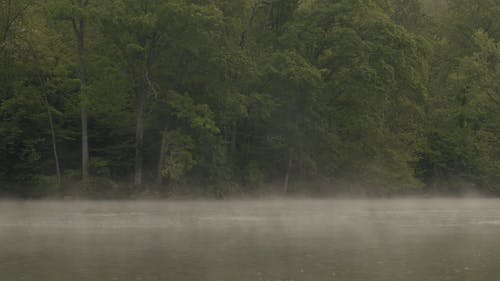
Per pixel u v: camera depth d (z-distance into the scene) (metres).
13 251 23.39
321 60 64.12
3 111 56.59
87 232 29.73
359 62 61.50
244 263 21.05
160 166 58.12
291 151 62.31
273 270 19.91
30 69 56.97
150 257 22.14
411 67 62.69
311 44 62.75
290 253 23.16
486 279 18.78
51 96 59.03
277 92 62.06
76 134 59.44
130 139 61.34
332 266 20.66
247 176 62.31
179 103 54.97
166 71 58.44
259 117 61.38
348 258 22.20
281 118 62.44
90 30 59.56
